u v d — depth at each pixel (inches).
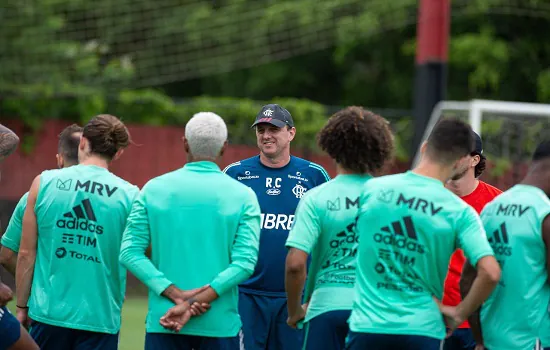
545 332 666.8
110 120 777.6
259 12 2399.1
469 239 624.4
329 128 690.2
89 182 758.5
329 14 2397.9
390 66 2790.4
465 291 682.8
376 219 637.9
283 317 906.7
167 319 681.0
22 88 2039.9
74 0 2239.2
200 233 695.1
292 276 677.3
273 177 921.5
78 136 815.1
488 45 2554.1
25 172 2007.9
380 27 2454.5
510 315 670.5
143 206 700.7
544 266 668.1
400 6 2412.6
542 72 2603.3
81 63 2217.0
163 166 2044.8
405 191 636.7
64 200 754.2
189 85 2972.4
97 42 2292.1
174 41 2342.5
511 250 671.1
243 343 898.7
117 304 772.6
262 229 908.6
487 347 685.9
